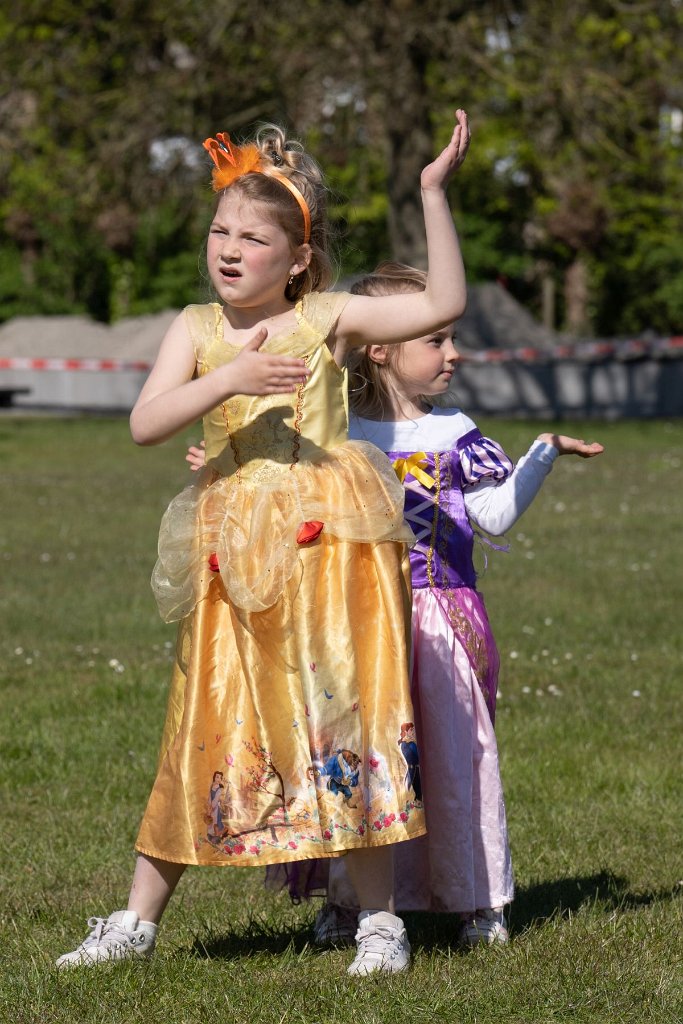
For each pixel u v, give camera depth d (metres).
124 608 29.83
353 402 12.26
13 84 79.62
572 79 72.44
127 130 77.31
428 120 80.56
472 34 71.81
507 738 19.16
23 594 31.42
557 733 19.41
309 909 12.78
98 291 143.50
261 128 11.40
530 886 13.40
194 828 10.39
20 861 14.23
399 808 10.38
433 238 10.50
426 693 11.48
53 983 10.40
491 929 11.60
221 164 11.05
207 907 12.82
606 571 34.25
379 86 70.94
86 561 36.50
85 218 89.81
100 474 60.62
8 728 19.78
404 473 11.89
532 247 134.25
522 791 16.69
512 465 12.09
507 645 25.61
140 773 17.66
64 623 28.05
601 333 147.75
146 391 11.02
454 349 12.21
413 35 70.06
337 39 72.00
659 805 16.09
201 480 11.16
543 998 10.12
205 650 10.63
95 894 13.26
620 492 52.53
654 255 133.75
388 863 10.87
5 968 10.96
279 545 10.44
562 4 73.06
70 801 16.53
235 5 71.75
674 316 140.75
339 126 75.81
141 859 10.89
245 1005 10.01
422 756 11.47
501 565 35.31
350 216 78.19
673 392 101.69
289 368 10.04
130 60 80.19
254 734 10.38
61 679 23.02
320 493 10.65
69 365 111.81
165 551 10.84
